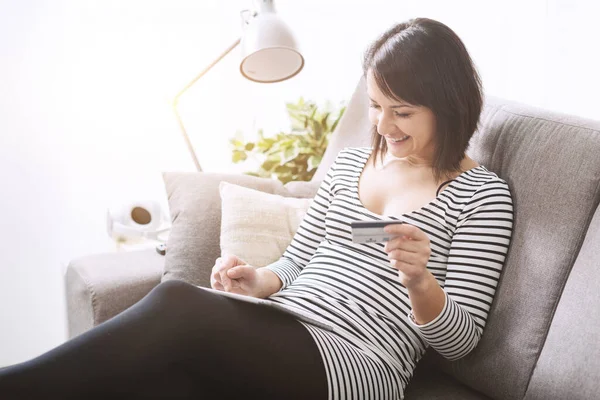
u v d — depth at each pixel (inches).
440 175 52.5
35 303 92.0
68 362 36.9
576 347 42.4
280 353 41.7
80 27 89.1
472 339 46.9
